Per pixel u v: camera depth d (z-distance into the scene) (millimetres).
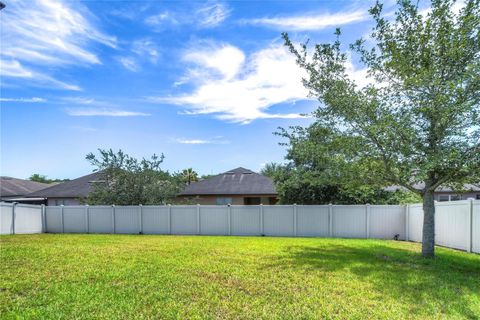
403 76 9398
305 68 10633
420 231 13867
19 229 18297
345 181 10828
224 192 25891
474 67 7891
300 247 11773
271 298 5777
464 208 11094
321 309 5238
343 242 13523
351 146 9703
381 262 8930
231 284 6641
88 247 11742
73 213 19500
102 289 6297
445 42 8922
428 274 7574
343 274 7496
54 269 7977
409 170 8617
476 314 5051
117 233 18812
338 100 9852
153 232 18484
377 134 9031
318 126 10766
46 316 4941
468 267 8461
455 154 7742
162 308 5281
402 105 9312
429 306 5410
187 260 9102
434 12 9086
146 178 20828
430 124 8867
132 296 5875
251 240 14289
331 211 16203
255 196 26188
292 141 11445
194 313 5078
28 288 6371
